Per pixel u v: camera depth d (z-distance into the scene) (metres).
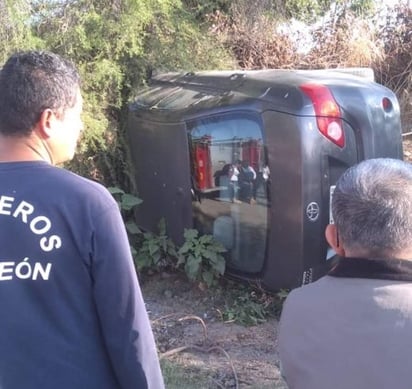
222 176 5.17
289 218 4.82
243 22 7.78
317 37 9.50
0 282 2.03
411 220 1.82
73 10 6.37
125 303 2.07
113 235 2.08
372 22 9.89
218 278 5.50
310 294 1.91
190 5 7.55
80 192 2.09
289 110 4.75
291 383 1.89
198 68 6.97
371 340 1.76
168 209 5.66
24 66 2.17
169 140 5.55
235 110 5.06
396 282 1.82
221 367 4.55
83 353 2.07
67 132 2.23
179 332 5.05
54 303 2.04
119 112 6.59
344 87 4.88
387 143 4.96
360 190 1.87
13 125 2.15
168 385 4.26
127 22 6.35
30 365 2.03
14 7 6.05
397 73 10.12
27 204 2.06
